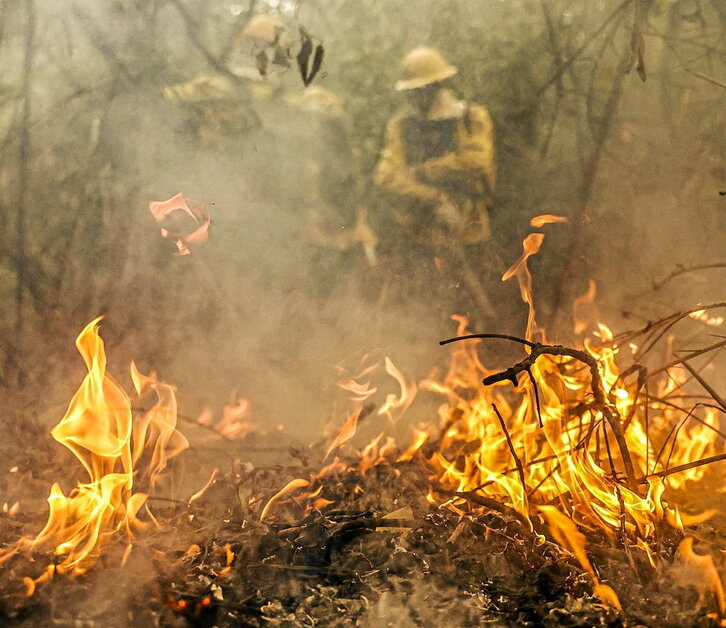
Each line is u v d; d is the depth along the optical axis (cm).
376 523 247
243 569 227
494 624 207
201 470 324
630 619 205
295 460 334
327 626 206
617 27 478
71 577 221
